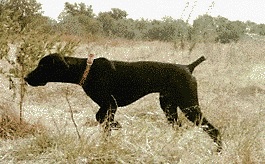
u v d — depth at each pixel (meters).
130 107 3.91
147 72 3.04
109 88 2.99
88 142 2.90
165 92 3.09
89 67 2.92
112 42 11.04
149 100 4.03
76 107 3.97
